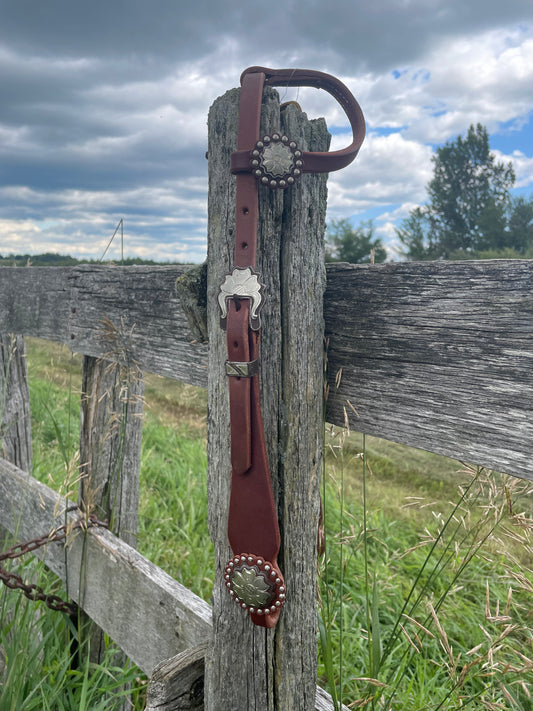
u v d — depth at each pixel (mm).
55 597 2137
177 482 4398
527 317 890
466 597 2891
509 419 919
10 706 1740
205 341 1408
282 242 1142
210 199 1239
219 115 1188
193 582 2959
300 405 1168
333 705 1364
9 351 3029
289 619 1230
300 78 1118
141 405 2279
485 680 2148
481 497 1329
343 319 1195
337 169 1097
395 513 3902
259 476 1157
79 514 2158
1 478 2771
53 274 2506
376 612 1407
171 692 1331
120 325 2043
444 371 1012
